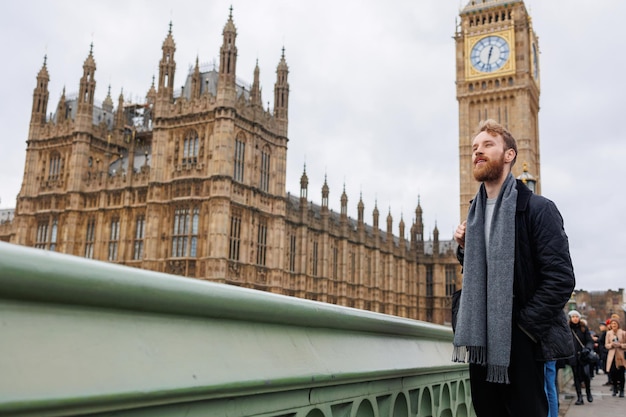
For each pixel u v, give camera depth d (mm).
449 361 5359
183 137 54125
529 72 95625
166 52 55688
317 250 69375
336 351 3186
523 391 3721
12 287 1427
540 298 3713
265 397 2488
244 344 2352
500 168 4152
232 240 51969
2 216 90188
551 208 3900
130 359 1748
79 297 1610
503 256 3846
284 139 59469
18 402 1391
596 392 21953
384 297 85688
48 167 63281
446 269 97500
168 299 1917
